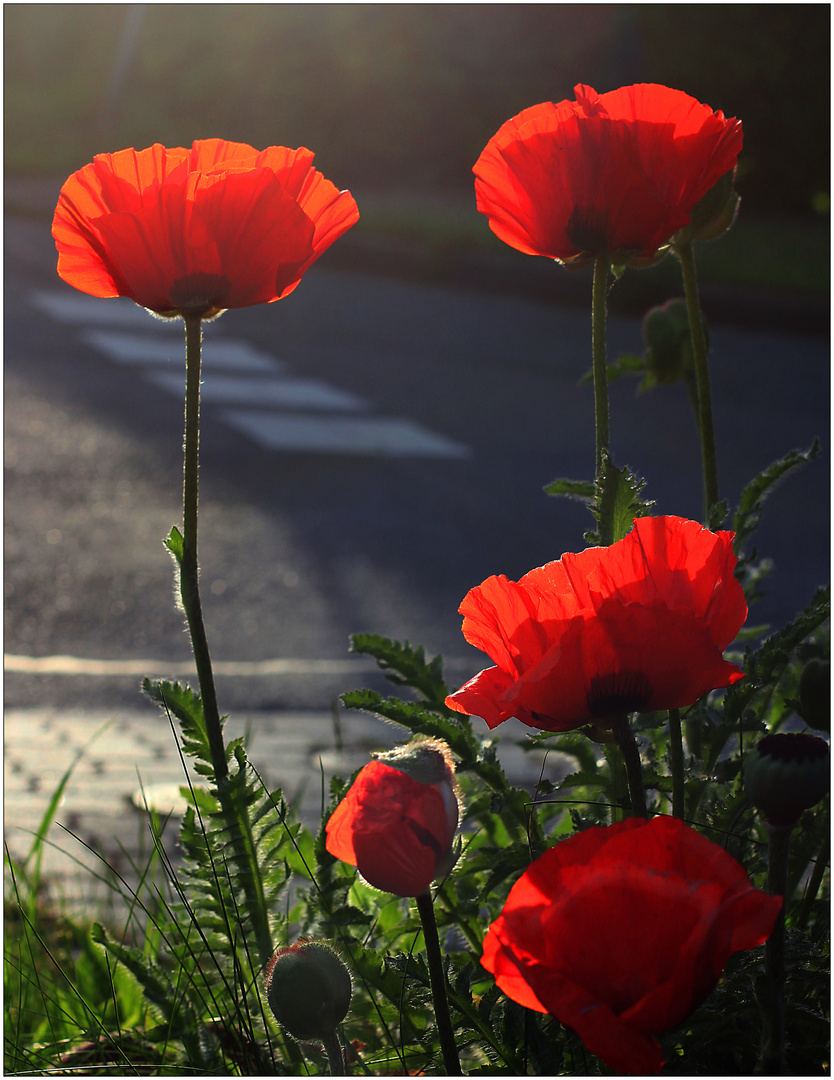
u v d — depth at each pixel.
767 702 1.72
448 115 18.09
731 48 14.90
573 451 7.41
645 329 2.13
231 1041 1.51
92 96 21.50
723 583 1.07
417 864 1.00
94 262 1.34
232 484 6.52
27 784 3.29
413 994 1.31
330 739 3.72
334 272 14.23
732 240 14.13
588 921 0.87
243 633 4.70
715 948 0.84
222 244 1.21
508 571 5.39
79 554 5.42
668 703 1.04
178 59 20.14
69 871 2.68
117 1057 1.62
